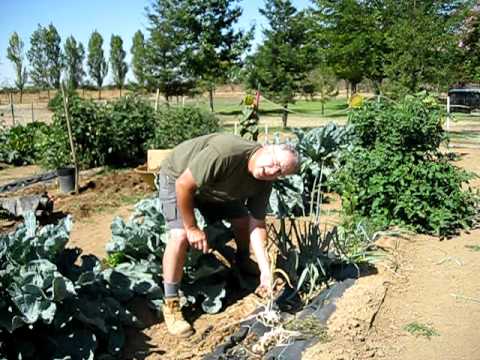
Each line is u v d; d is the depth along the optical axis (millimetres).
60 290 3025
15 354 3068
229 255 4477
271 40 25500
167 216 3656
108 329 3424
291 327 3561
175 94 31859
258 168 3371
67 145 11141
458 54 15477
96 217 7133
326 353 3248
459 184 6234
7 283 3068
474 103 29766
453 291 4410
